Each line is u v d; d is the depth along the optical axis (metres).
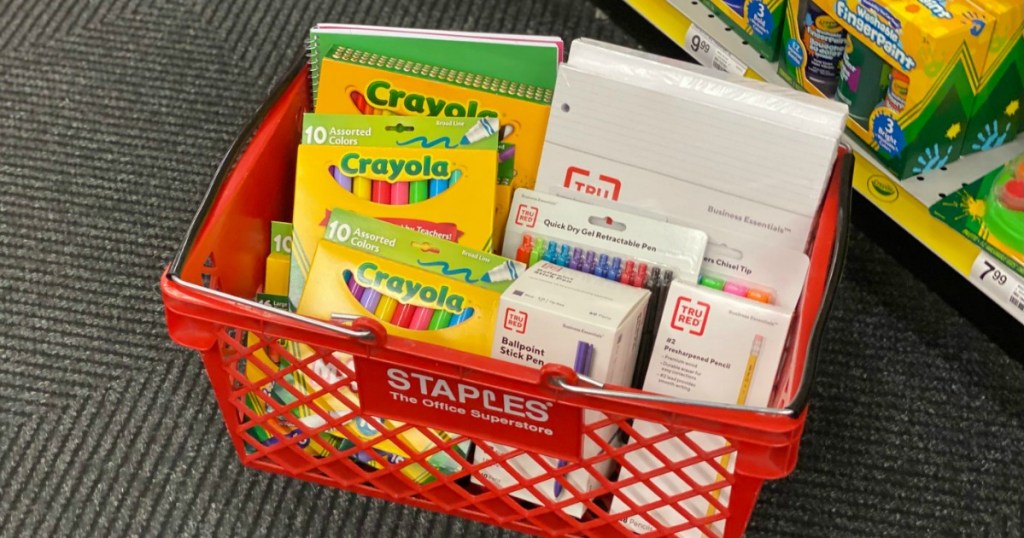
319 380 1.25
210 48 2.16
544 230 1.40
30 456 1.54
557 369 1.10
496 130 1.39
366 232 1.34
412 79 1.43
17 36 2.17
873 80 1.56
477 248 1.40
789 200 1.32
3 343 1.67
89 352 1.66
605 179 1.39
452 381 1.16
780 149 1.30
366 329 1.13
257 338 1.37
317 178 1.40
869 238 1.86
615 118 1.35
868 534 1.47
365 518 1.46
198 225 1.25
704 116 1.32
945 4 1.46
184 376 1.63
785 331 1.25
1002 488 1.53
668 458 1.23
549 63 1.44
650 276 1.36
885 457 1.56
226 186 1.33
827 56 1.64
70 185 1.91
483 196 1.39
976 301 1.72
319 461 1.39
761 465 1.12
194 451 1.54
